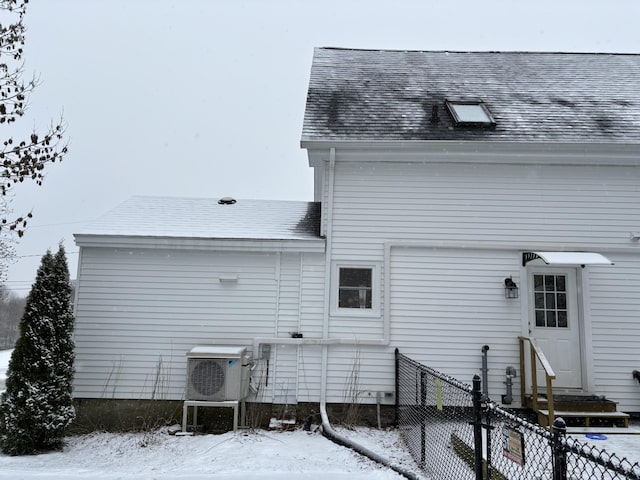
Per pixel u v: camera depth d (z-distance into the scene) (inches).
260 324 338.0
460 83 442.3
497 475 179.8
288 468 232.1
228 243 336.8
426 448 227.3
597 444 261.9
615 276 341.4
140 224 362.3
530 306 343.0
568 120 371.9
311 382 331.6
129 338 333.7
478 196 349.7
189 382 303.3
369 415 326.6
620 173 351.3
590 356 331.0
